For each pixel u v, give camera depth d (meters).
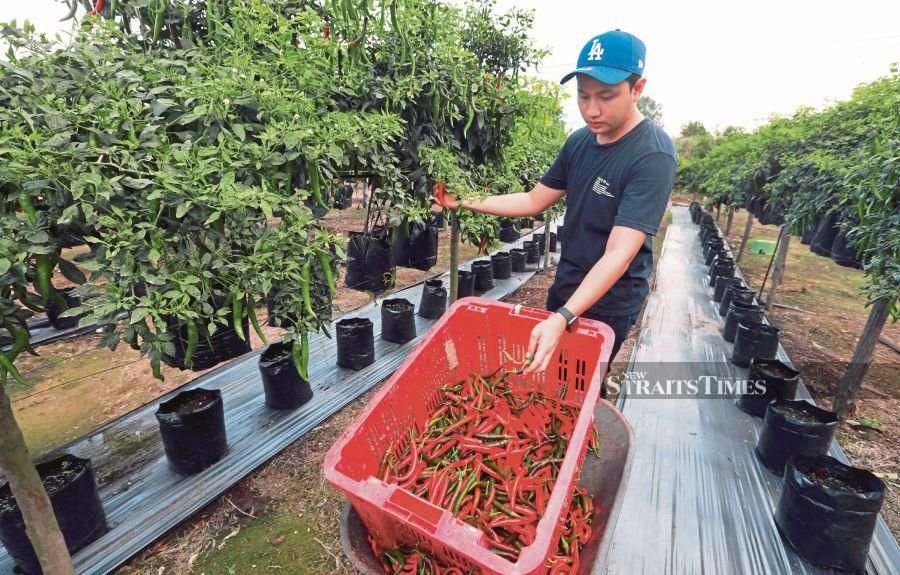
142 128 1.68
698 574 2.51
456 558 1.27
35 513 1.98
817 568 2.52
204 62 2.10
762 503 2.99
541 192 2.47
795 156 5.70
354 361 4.71
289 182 1.90
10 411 1.81
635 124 1.94
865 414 4.10
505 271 8.55
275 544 2.82
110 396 4.38
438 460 1.83
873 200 2.81
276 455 3.54
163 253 1.55
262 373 3.95
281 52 2.25
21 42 1.65
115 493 3.09
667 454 3.46
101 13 2.29
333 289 2.09
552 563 1.39
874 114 4.28
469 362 2.34
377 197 2.78
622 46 1.71
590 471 1.89
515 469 1.83
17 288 1.51
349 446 1.53
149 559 2.71
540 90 3.89
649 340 5.77
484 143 3.37
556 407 2.14
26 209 1.33
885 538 2.70
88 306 1.42
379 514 1.35
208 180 1.73
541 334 1.55
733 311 5.65
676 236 14.32
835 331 6.13
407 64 2.70
